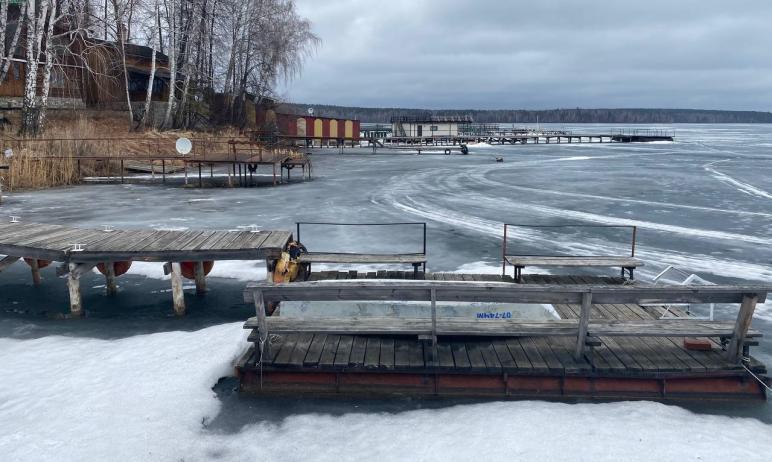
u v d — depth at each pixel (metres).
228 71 49.41
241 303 9.85
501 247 14.00
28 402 5.94
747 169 38.44
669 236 15.55
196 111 45.09
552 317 7.32
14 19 34.75
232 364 6.81
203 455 5.23
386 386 6.47
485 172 35.09
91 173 29.56
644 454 5.12
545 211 19.72
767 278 11.34
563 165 41.91
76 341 7.95
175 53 42.81
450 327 6.40
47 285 10.94
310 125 66.56
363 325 6.43
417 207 20.36
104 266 10.16
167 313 9.34
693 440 5.39
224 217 17.84
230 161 26.17
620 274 11.62
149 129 38.25
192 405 5.95
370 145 72.56
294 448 5.36
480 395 6.42
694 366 6.33
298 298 6.29
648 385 6.34
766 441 5.40
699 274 11.66
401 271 10.24
